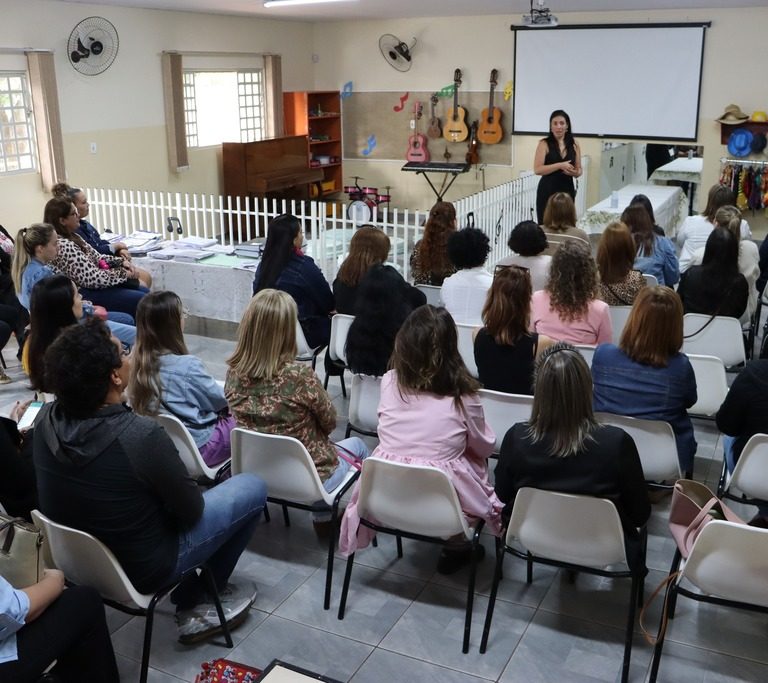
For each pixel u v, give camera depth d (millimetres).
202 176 10289
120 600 2322
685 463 2998
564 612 2748
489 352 3223
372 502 2609
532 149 10695
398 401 2660
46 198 8305
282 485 2756
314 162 11547
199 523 2404
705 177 9766
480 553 3041
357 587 2914
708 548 2162
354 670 2488
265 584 2936
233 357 2838
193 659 2539
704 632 2635
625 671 2379
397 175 11828
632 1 8766
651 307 2855
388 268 3412
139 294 5273
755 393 2695
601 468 2275
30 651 1958
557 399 2281
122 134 9078
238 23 10469
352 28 11492
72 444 2121
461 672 2473
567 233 5188
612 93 9930
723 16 9211
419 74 11219
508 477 2436
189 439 2873
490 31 10602
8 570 1996
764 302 5293
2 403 4723
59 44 8180
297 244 4527
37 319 3271
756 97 9305
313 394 2777
